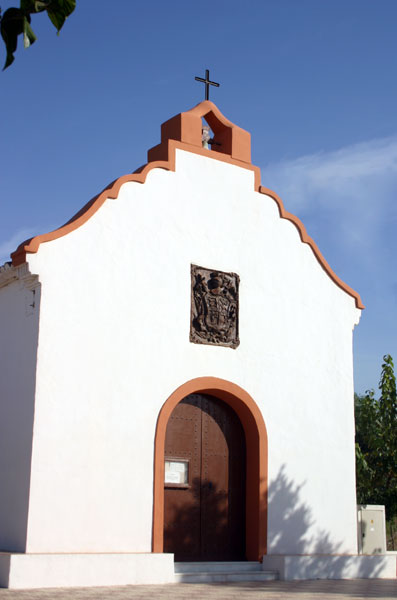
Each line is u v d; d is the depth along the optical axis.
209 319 14.06
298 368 15.34
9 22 3.70
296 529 14.56
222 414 14.52
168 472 13.52
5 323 12.92
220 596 10.41
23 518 11.38
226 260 14.64
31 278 12.12
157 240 13.66
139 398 12.84
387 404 19.69
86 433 12.10
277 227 15.64
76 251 12.55
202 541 13.70
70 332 12.23
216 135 15.94
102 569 11.41
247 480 14.44
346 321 16.42
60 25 3.79
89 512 11.91
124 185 13.40
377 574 14.84
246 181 15.33
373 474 19.62
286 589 11.73
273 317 15.16
